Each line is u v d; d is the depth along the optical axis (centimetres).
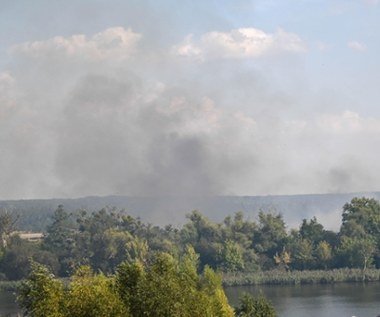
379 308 14962
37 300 4678
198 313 5138
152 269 5288
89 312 4638
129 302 4881
